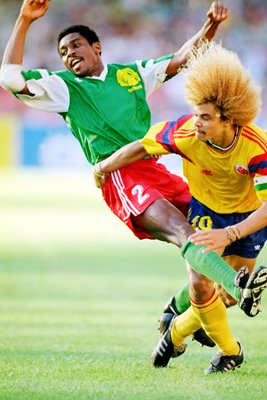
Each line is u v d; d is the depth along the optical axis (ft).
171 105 293.84
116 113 59.31
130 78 60.95
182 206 58.44
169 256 134.62
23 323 76.79
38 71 58.39
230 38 293.02
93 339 68.49
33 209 214.48
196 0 305.12
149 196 54.95
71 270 116.98
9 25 311.47
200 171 54.49
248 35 293.64
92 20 310.24
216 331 54.60
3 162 313.94
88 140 59.31
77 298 92.43
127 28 309.22
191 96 49.83
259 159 50.49
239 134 50.78
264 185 50.44
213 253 50.16
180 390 48.91
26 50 307.17
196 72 49.57
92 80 59.93
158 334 71.26
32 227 179.11
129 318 79.82
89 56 60.39
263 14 295.28
